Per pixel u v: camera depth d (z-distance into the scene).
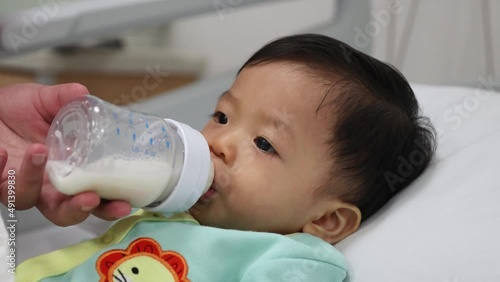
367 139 0.90
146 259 0.78
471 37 1.50
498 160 0.91
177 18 1.28
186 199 0.75
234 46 1.95
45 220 1.18
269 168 0.85
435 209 0.85
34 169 0.63
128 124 0.68
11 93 0.89
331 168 0.88
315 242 0.84
